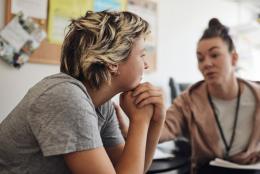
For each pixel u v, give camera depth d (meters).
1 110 1.16
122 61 0.69
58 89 0.61
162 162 1.16
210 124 1.12
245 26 1.90
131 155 0.67
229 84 1.11
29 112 0.61
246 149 1.08
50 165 0.63
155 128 0.80
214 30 1.11
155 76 1.70
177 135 1.16
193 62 1.94
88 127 0.59
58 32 1.31
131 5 1.58
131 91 0.75
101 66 0.68
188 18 1.89
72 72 0.70
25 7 1.21
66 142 0.57
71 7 1.35
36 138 0.60
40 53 1.26
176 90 1.47
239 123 1.11
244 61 1.86
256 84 1.17
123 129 0.92
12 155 0.65
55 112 0.58
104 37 0.67
